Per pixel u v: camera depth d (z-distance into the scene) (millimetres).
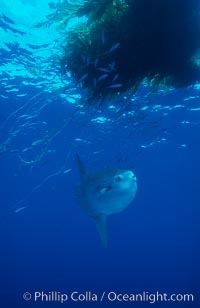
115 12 6602
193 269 57094
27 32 14031
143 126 13164
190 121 26906
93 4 7078
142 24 6516
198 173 46625
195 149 35781
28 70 17062
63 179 47625
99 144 30984
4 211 69562
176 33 6605
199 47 6836
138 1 6348
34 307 38344
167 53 6898
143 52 6836
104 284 53594
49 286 52312
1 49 15820
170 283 53562
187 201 66750
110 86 6832
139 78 7500
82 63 7078
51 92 17062
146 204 71250
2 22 13758
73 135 28703
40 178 46531
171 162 41531
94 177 5375
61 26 8062
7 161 36812
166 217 89062
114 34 6660
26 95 21094
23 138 28078
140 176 49094
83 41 6973
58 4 7500
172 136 30859
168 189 57219
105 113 20656
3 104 22750
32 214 76688
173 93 19453
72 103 21422
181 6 6258
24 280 56188
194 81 7695
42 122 25141
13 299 41031
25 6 12555
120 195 5133
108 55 6852
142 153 36219
